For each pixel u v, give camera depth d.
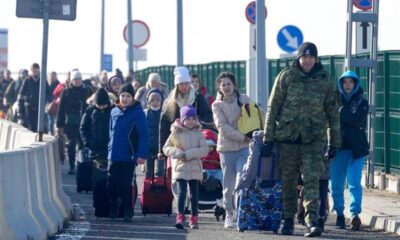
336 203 36.47
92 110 43.19
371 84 46.75
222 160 35.69
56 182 37.19
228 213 35.91
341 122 35.81
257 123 35.44
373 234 34.88
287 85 33.38
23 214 30.30
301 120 33.25
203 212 41.09
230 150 35.50
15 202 29.58
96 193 38.09
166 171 38.69
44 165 34.19
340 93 35.16
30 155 31.75
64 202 37.84
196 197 35.66
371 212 38.22
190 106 35.75
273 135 33.66
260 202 34.16
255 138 34.22
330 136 33.97
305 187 33.28
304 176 33.34
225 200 35.81
